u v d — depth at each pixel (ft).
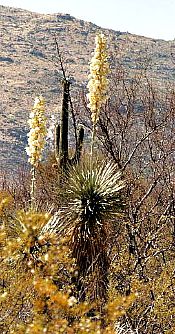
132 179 51.96
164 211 54.19
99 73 36.63
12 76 307.58
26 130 219.82
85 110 52.90
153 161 54.85
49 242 22.88
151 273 49.49
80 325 18.56
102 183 36.76
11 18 448.24
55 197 37.86
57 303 18.58
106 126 49.98
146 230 55.98
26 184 67.00
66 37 338.75
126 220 46.80
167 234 54.29
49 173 42.32
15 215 26.78
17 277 21.68
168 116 53.67
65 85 39.22
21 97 276.21
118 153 51.08
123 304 19.49
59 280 24.43
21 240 21.58
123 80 53.31
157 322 41.73
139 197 55.47
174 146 54.70
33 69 321.32
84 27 339.16
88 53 279.90
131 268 44.52
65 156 39.01
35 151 37.32
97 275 33.81
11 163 162.20
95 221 36.04
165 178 54.13
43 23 416.87
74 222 36.01
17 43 385.70
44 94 196.13
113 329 19.04
